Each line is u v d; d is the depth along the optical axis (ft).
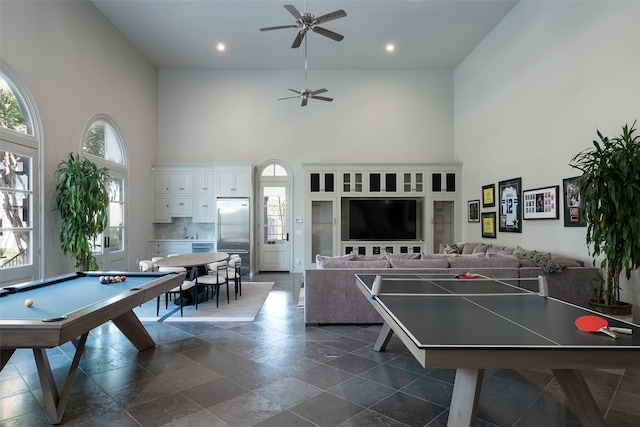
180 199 25.73
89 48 18.26
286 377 8.98
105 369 9.46
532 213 17.35
